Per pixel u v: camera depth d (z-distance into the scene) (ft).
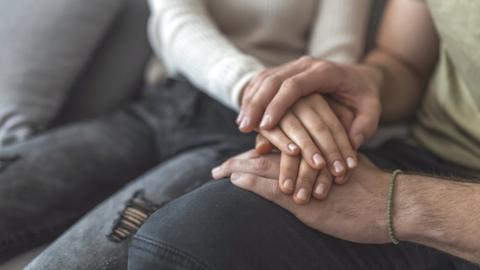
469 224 2.49
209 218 2.52
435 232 2.52
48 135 3.44
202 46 3.28
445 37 2.95
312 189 2.61
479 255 2.49
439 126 3.10
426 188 2.58
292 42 3.55
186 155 3.22
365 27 3.58
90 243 2.78
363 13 3.52
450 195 2.54
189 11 3.43
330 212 2.59
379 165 2.96
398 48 3.33
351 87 2.89
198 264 2.43
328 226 2.58
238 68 3.11
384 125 3.33
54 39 3.67
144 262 2.50
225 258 2.43
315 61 2.90
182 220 2.53
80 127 3.54
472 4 2.79
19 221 3.06
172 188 2.99
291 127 2.72
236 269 2.43
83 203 3.24
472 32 2.81
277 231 2.52
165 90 3.67
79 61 3.73
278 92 2.79
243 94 3.06
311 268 2.50
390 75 3.28
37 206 3.11
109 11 3.81
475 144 2.96
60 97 3.69
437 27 2.98
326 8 3.49
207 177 3.05
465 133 2.99
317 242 2.56
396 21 3.32
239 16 3.53
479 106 2.94
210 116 3.38
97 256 2.73
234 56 3.18
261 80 2.88
